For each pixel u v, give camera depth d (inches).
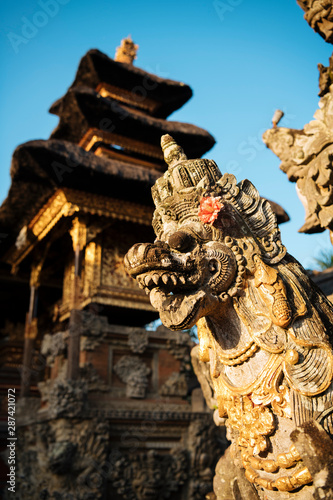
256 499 77.9
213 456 395.2
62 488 332.8
